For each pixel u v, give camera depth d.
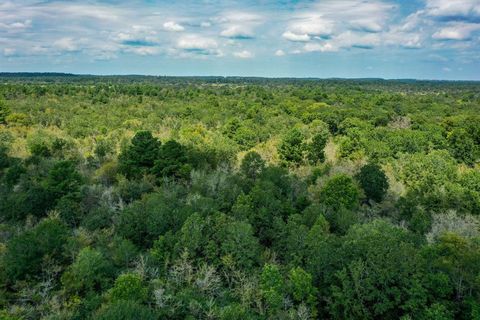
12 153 67.56
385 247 28.80
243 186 48.28
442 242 32.59
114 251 35.00
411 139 75.62
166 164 53.56
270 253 36.22
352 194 44.84
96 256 31.11
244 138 87.06
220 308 27.23
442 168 54.88
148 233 38.34
